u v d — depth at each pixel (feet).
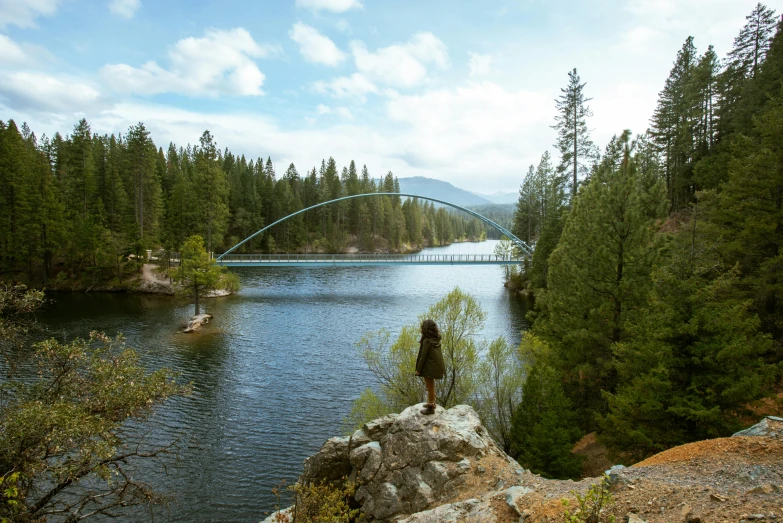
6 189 213.87
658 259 65.00
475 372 76.48
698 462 28.89
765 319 69.05
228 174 411.54
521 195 294.66
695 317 46.93
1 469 33.01
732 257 74.02
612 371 68.08
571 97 162.91
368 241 481.87
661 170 191.42
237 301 200.75
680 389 47.52
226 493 62.80
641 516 22.74
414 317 169.17
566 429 59.57
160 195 295.28
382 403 76.18
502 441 71.36
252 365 113.19
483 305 195.21
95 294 210.59
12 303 44.19
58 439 33.88
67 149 261.65
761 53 148.25
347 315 172.24
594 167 155.22
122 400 42.34
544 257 182.50
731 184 73.41
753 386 43.19
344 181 536.42
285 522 35.53
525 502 26.68
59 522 54.85
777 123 67.05
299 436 78.23
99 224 229.45
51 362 41.81
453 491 32.58
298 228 433.07
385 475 37.37
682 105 170.30
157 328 147.23
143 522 56.90
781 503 21.34
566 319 77.30
